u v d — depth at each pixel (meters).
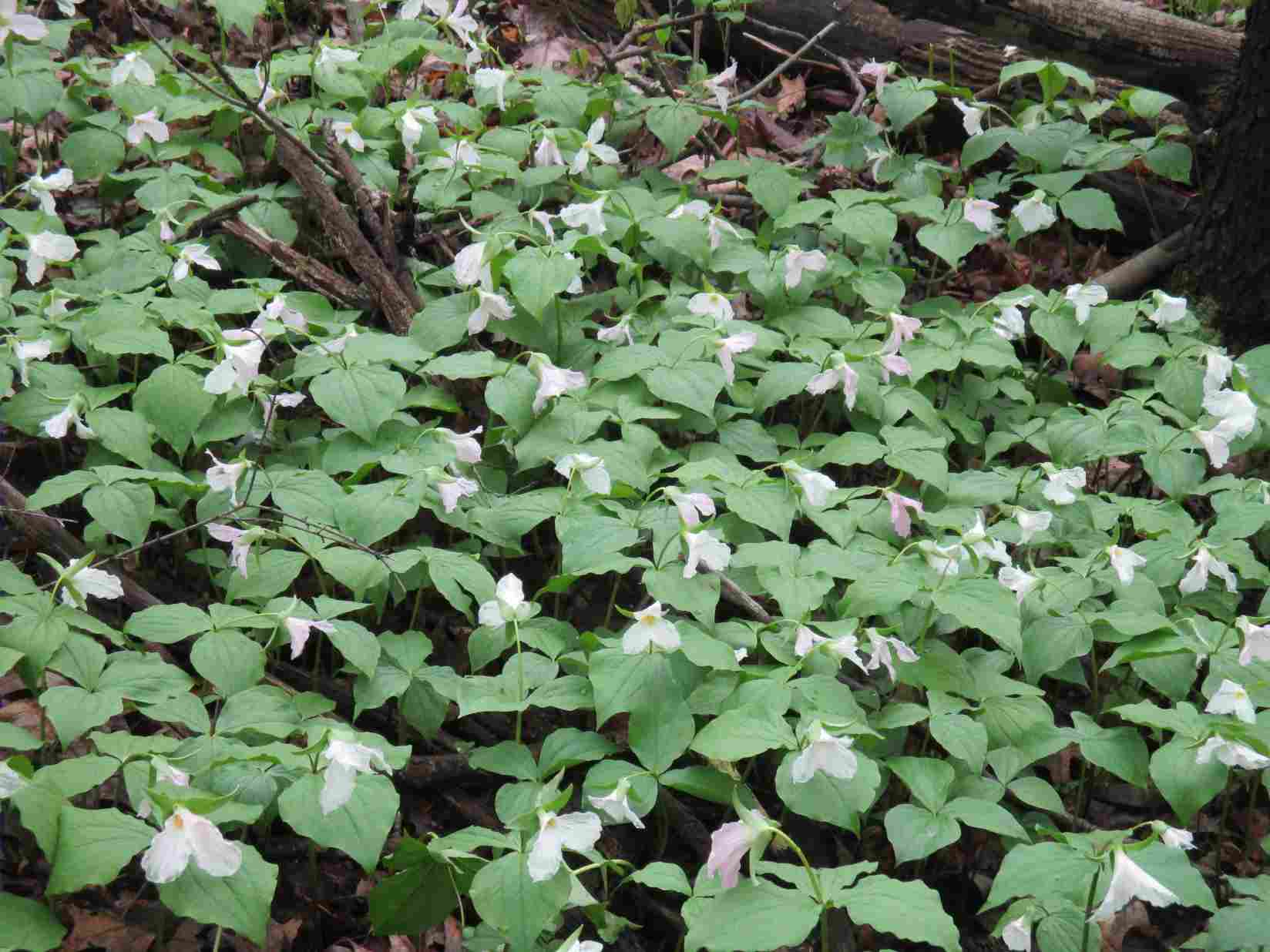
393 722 2.22
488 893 1.83
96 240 2.61
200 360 2.36
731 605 2.34
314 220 2.85
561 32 3.72
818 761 1.90
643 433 2.36
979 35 3.41
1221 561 2.28
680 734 2.02
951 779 2.02
